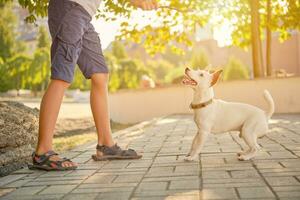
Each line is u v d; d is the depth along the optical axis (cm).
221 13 1216
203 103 419
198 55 5041
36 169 409
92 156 457
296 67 3800
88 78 459
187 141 588
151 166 402
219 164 392
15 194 312
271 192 278
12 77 4600
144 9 481
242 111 420
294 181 307
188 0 1239
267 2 1358
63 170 400
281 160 397
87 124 1016
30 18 610
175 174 355
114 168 401
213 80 421
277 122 869
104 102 454
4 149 425
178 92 1287
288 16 1332
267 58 1454
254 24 1317
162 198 277
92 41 451
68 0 414
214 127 425
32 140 477
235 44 1459
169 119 1052
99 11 801
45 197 298
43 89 4744
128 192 299
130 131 774
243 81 1225
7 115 453
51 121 409
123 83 4062
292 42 3816
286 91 1199
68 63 409
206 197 273
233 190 288
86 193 304
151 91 1305
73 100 3944
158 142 593
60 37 410
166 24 1333
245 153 419
